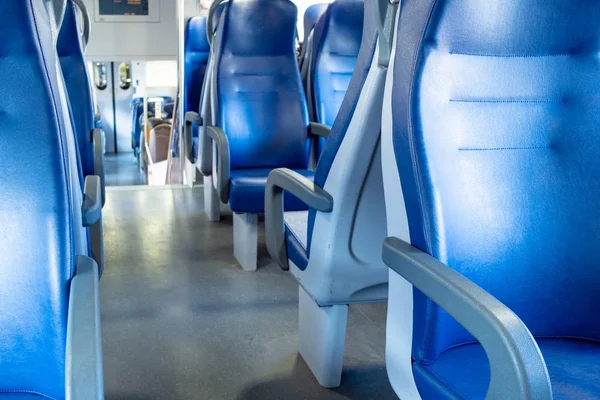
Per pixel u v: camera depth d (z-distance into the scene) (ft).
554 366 3.19
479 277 3.24
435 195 2.96
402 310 3.30
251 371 5.96
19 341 2.75
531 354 2.28
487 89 3.24
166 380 5.75
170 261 9.06
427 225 2.98
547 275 3.44
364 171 4.63
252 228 8.59
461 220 3.13
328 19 9.45
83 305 2.67
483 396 2.76
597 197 3.46
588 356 3.35
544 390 2.24
